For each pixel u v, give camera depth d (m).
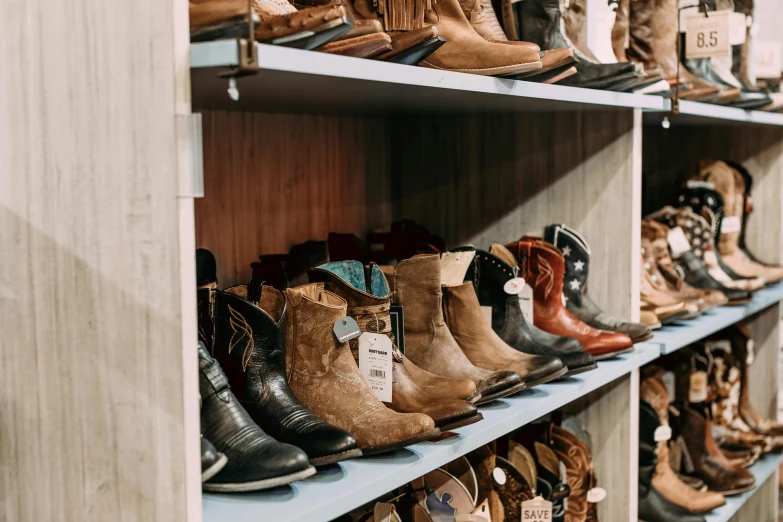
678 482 2.64
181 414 1.04
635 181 2.16
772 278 3.05
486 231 2.39
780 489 3.75
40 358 1.16
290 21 1.13
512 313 1.95
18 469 1.19
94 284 1.10
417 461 1.34
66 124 1.10
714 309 2.85
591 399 2.28
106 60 1.05
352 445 1.23
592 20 2.17
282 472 1.14
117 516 1.11
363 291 1.48
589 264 2.21
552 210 2.29
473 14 1.81
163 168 1.02
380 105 1.87
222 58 0.99
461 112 2.20
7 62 1.13
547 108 2.05
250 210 1.98
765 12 4.12
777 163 3.23
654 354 2.22
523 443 2.12
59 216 1.12
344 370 1.38
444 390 1.52
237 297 1.29
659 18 2.65
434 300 1.66
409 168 2.48
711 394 3.14
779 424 3.29
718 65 3.02
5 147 1.15
